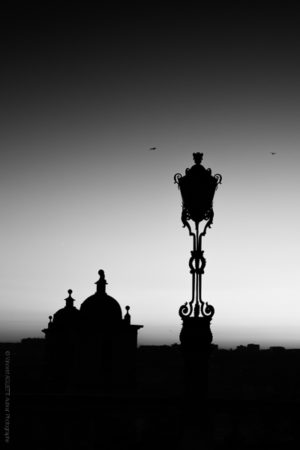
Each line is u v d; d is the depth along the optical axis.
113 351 24.45
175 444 9.95
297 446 10.52
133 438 10.62
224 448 10.27
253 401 10.80
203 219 8.59
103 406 10.69
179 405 10.68
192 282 8.56
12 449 10.36
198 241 8.61
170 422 10.62
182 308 8.53
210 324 8.50
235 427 10.63
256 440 10.55
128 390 24.33
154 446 10.48
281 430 10.70
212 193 8.62
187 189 8.55
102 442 10.58
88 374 24.23
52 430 10.56
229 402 10.78
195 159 8.70
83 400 10.69
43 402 10.64
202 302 8.52
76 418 10.66
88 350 24.36
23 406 10.59
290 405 10.82
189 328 8.45
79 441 10.56
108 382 24.20
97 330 24.41
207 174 8.62
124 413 10.70
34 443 10.45
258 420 10.75
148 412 10.70
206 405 8.41
